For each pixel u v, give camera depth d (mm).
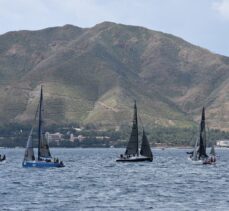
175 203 170750
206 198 183750
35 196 187000
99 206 163250
